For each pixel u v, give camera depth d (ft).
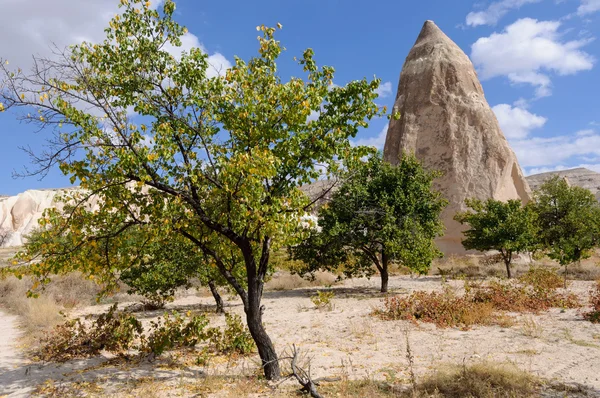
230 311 48.55
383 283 59.41
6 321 47.01
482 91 149.28
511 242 70.08
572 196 80.89
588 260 92.63
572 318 34.71
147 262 45.42
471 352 25.12
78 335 31.73
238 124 20.99
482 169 131.54
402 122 149.38
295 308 48.34
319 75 22.17
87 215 20.34
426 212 59.52
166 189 20.62
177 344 31.32
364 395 18.38
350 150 22.45
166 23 21.03
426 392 17.95
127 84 20.67
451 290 49.47
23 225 227.81
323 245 59.98
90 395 20.71
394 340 29.58
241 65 20.89
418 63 154.20
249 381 21.54
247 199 18.69
